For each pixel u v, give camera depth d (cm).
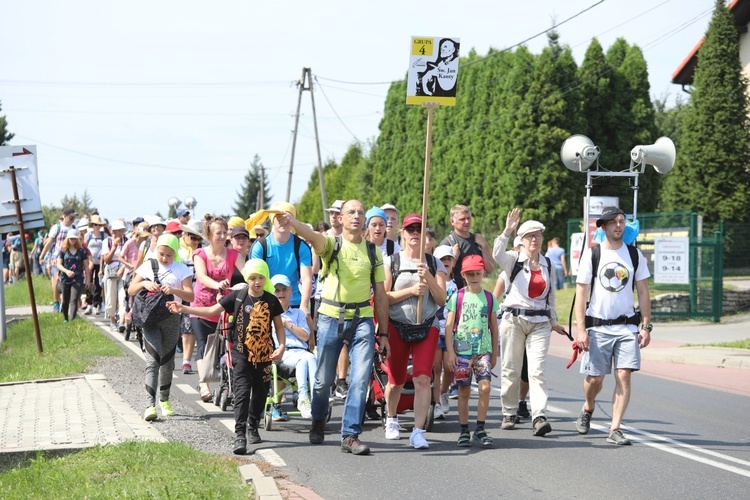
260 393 2180
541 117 10306
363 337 2116
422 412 2173
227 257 2755
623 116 10419
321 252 2122
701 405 2931
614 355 2277
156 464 1819
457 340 2209
